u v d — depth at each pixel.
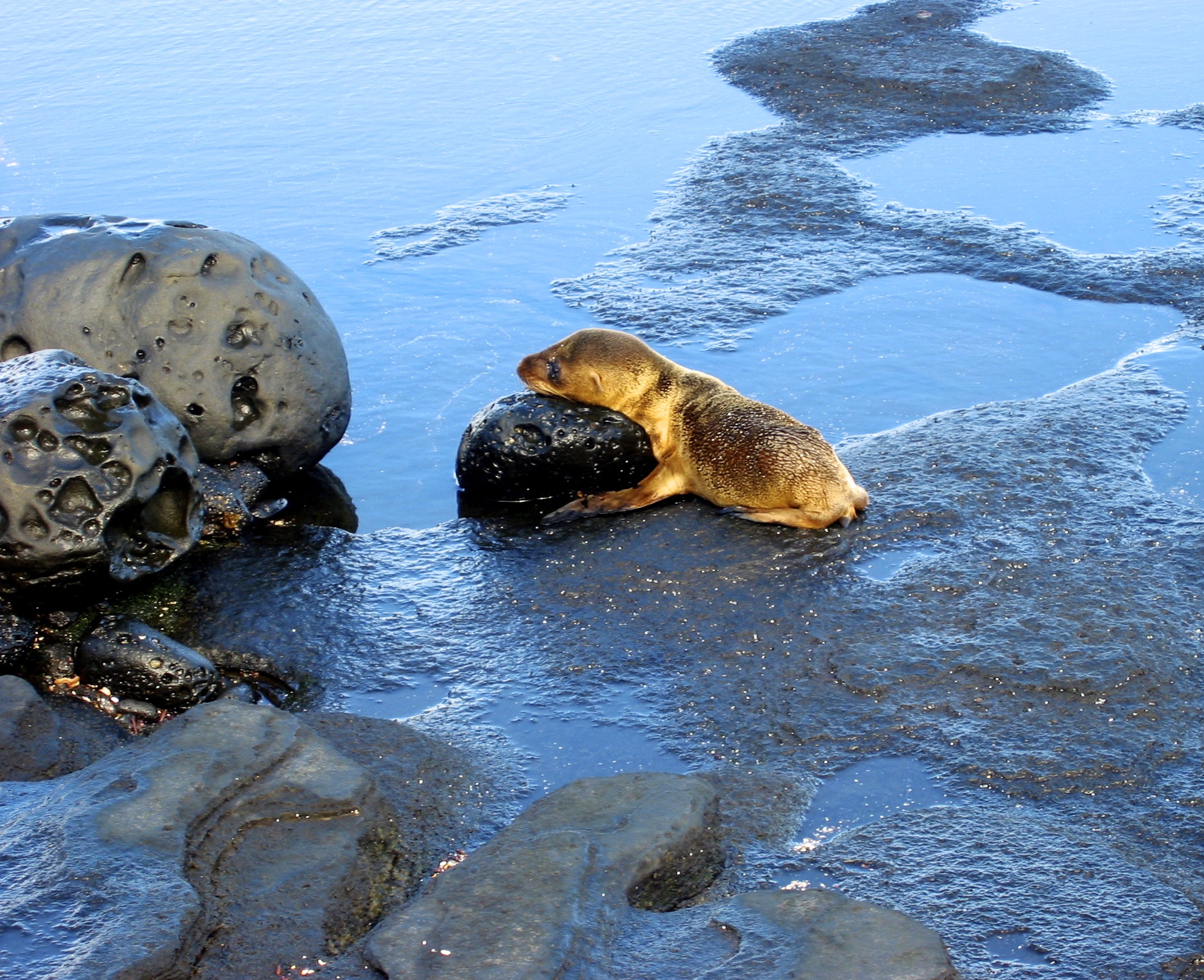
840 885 6.84
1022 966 6.14
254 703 9.32
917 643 9.27
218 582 10.77
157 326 11.43
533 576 10.66
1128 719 8.33
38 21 30.45
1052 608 9.59
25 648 9.82
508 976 5.82
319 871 6.85
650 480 11.86
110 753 7.88
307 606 10.40
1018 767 7.91
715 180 20.55
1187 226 18.02
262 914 6.49
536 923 6.15
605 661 9.41
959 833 7.27
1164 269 16.61
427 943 6.08
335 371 12.39
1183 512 11.01
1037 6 31.34
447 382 14.47
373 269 17.36
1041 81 24.72
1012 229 18.19
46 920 6.13
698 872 6.98
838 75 25.52
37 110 23.67
